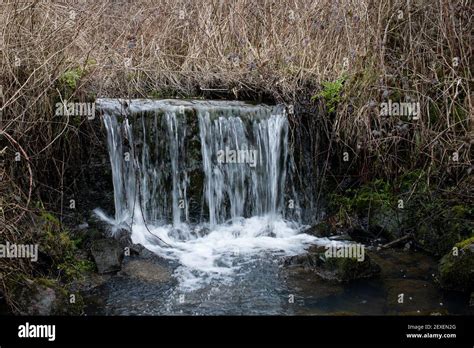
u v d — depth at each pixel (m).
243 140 6.26
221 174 6.21
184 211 6.10
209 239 5.93
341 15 6.90
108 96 6.53
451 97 5.80
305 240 5.87
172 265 5.27
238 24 7.80
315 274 5.09
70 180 5.68
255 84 6.99
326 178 6.47
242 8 7.86
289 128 6.43
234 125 6.22
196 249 5.64
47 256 4.77
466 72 5.96
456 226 5.39
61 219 5.46
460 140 5.47
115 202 5.86
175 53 7.83
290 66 7.03
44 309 4.22
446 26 6.04
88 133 5.69
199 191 6.14
